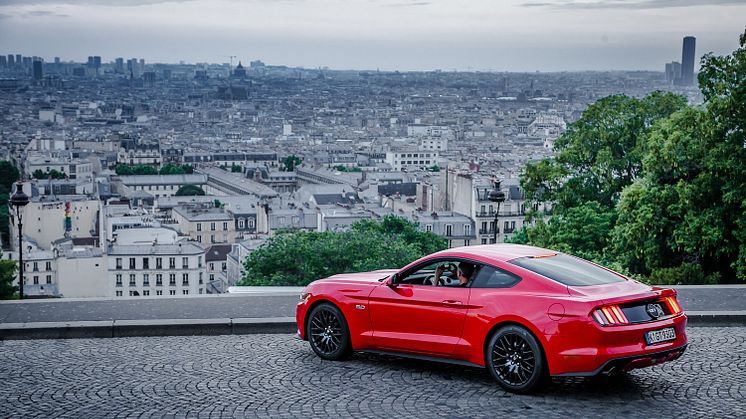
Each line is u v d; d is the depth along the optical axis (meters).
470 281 21.88
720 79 61.78
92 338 26.69
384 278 23.72
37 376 22.50
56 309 29.38
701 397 20.30
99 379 22.22
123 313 28.70
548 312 20.19
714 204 57.94
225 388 21.39
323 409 19.75
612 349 19.61
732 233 56.09
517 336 20.67
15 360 24.09
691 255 59.41
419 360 23.84
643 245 59.97
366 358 24.11
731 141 57.16
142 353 24.81
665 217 58.56
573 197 83.06
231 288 35.56
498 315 20.89
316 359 24.06
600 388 21.09
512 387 20.75
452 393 20.86
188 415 19.39
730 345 25.11
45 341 26.33
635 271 62.72
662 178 61.41
